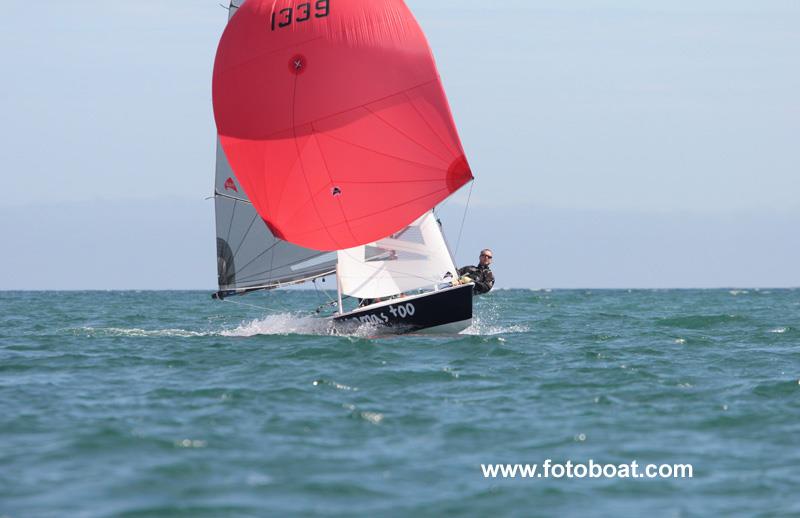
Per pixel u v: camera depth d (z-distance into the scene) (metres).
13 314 146.62
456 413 46.94
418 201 76.31
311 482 34.66
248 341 77.81
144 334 90.94
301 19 76.19
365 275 78.50
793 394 52.69
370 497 33.09
